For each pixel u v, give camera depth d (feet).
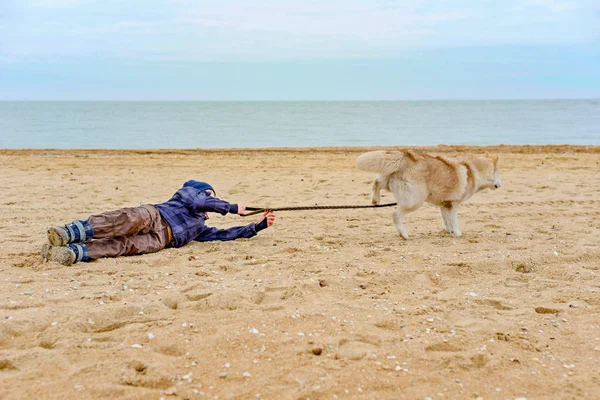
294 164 50.06
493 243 22.02
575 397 10.20
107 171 44.11
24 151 60.64
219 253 20.15
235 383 10.38
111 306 13.85
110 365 10.88
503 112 233.35
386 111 255.29
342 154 59.72
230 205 21.07
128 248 19.19
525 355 11.91
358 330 12.98
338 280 16.76
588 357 11.84
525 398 10.16
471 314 14.32
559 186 37.78
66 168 45.44
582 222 26.25
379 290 16.21
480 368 11.32
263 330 12.74
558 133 105.19
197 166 48.06
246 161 51.98
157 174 42.88
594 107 336.49
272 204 31.24
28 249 19.99
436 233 24.22
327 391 10.16
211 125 131.64
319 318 13.64
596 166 48.78
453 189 23.00
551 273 18.06
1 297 14.65
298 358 11.39
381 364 11.30
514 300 15.46
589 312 14.44
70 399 9.60
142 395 9.80
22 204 29.73
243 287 15.79
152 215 19.61
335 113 222.69
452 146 69.92
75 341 11.91
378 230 24.82
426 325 13.47
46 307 13.88
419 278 17.35
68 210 28.30
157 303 14.34
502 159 54.29
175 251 20.11
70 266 17.79
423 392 10.31
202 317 13.51
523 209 29.86
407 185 22.13
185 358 11.34
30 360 11.03
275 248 21.06
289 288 15.78
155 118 172.14
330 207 22.70
